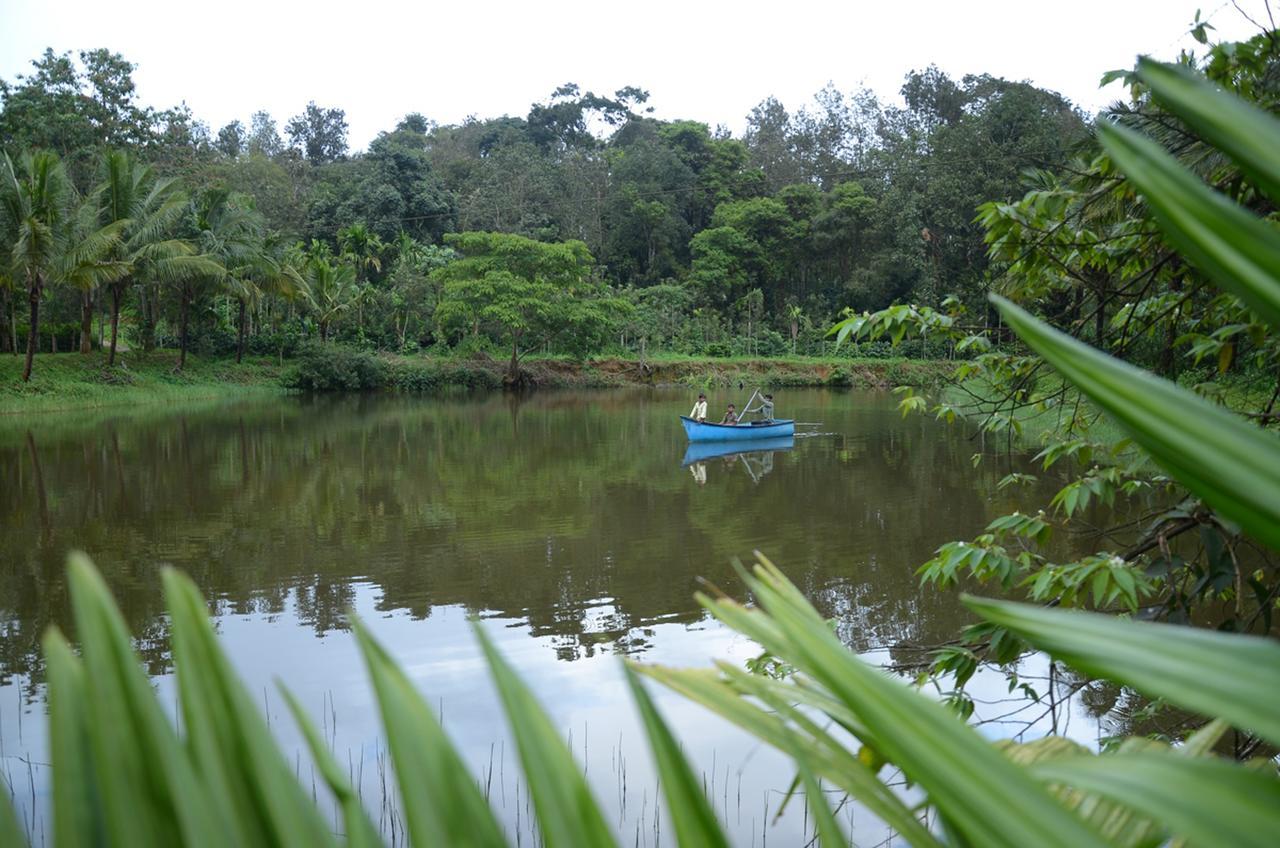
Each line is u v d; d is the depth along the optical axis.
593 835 0.36
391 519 11.90
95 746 0.32
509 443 20.30
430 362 39.25
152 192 30.19
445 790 0.35
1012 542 8.09
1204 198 0.35
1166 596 2.58
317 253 45.72
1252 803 0.32
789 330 53.09
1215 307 2.74
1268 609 2.20
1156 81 0.37
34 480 14.66
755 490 13.95
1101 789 0.35
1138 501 9.56
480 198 56.19
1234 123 0.35
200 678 0.34
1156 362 3.12
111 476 15.14
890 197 46.75
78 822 0.32
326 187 55.56
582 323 39.47
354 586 8.66
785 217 54.75
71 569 0.34
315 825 0.34
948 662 2.59
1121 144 0.38
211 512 12.26
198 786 0.33
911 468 15.85
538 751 0.38
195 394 31.30
